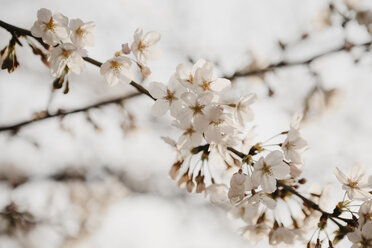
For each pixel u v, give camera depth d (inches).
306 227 48.2
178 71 47.4
